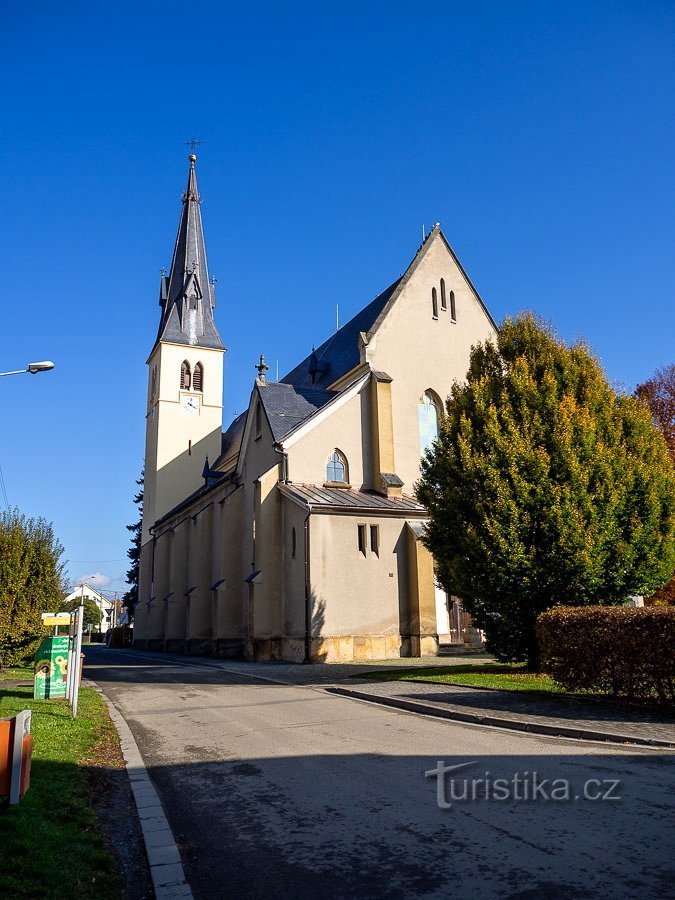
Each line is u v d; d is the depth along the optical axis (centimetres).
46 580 2700
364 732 1280
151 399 6375
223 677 2445
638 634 1371
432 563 3159
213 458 6019
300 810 820
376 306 4116
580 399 2134
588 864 611
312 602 2970
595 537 1894
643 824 709
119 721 1519
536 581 1911
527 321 2353
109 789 944
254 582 3200
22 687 2039
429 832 718
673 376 3959
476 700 1552
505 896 555
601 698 1473
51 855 639
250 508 3731
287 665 2825
